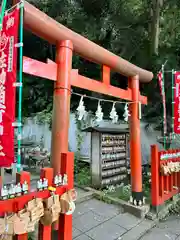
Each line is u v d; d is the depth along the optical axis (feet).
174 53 25.79
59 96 9.72
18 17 6.74
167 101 25.08
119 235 11.30
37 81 30.86
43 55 30.71
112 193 17.48
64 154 7.13
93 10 25.62
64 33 9.79
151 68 25.50
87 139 27.61
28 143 29.14
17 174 6.03
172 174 16.33
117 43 26.58
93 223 12.59
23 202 5.78
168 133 25.23
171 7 27.89
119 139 21.22
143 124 27.25
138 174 14.66
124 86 27.17
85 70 27.09
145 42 26.43
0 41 6.96
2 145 6.39
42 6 25.03
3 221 5.18
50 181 6.59
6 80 6.57
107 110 27.86
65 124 9.60
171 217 14.71
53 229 8.15
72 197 6.97
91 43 11.32
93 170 19.02
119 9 25.84
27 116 34.58
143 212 13.65
